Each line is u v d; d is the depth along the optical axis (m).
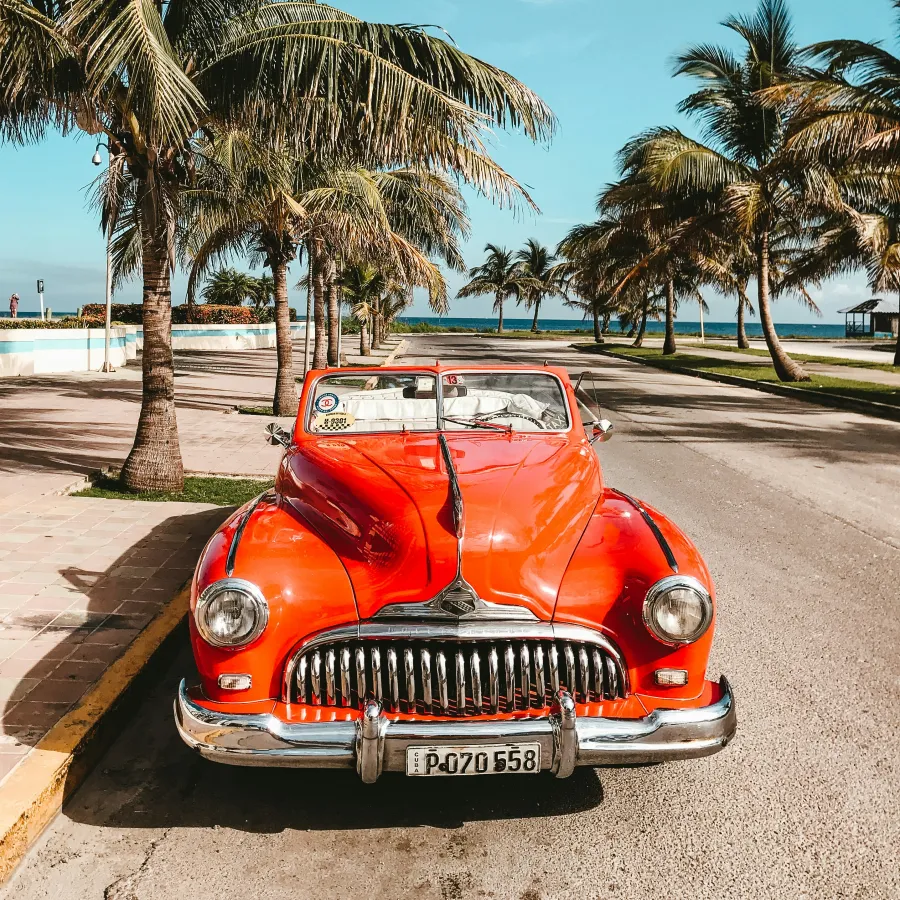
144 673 3.94
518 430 4.43
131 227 8.62
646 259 21.12
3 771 3.02
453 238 17.61
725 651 4.40
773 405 16.28
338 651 2.85
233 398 16.73
